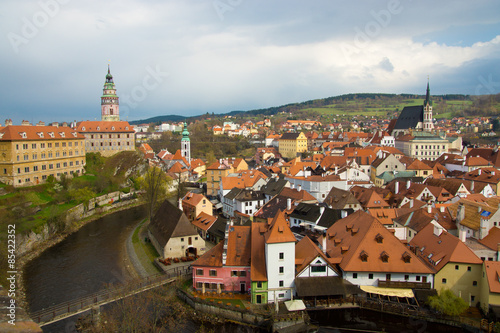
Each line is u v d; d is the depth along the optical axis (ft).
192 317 232.73
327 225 315.78
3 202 413.39
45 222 384.27
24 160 483.10
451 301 211.00
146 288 252.83
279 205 388.16
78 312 217.77
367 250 240.32
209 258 257.55
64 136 556.10
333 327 218.59
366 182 485.56
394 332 214.28
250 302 239.09
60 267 315.17
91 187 536.83
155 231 362.12
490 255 237.86
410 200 352.28
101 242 382.63
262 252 249.34
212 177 586.86
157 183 484.74
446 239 242.17
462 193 375.66
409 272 230.27
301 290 226.79
